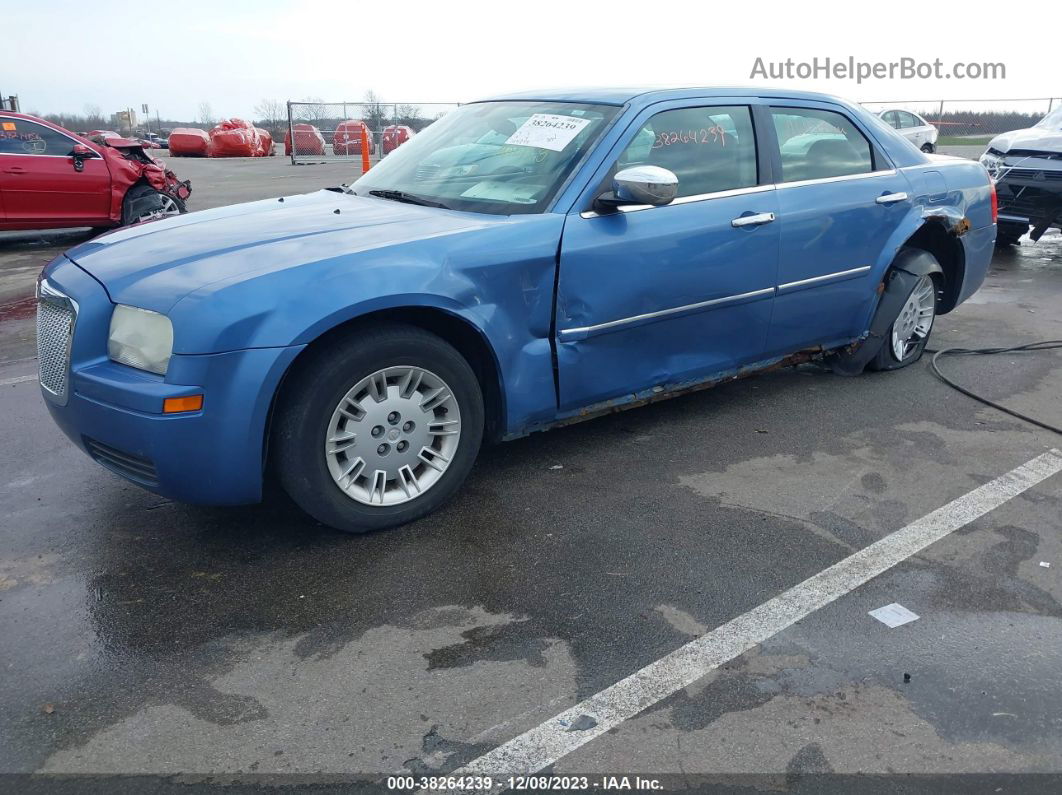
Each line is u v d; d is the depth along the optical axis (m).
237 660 2.63
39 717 2.38
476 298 3.35
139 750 2.26
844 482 3.85
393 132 26.34
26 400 4.92
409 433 3.34
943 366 5.50
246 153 31.98
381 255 3.17
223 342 2.85
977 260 5.53
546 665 2.60
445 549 3.27
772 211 4.26
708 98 4.21
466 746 2.28
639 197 3.54
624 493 3.73
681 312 4.01
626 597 2.96
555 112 4.10
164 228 3.67
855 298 4.86
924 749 2.27
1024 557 3.23
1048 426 4.49
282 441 3.06
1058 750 2.27
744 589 3.01
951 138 26.12
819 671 2.58
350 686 2.51
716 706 2.42
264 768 2.20
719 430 4.44
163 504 3.63
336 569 3.13
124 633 2.77
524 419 3.65
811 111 4.63
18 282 8.57
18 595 2.98
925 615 2.86
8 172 10.08
